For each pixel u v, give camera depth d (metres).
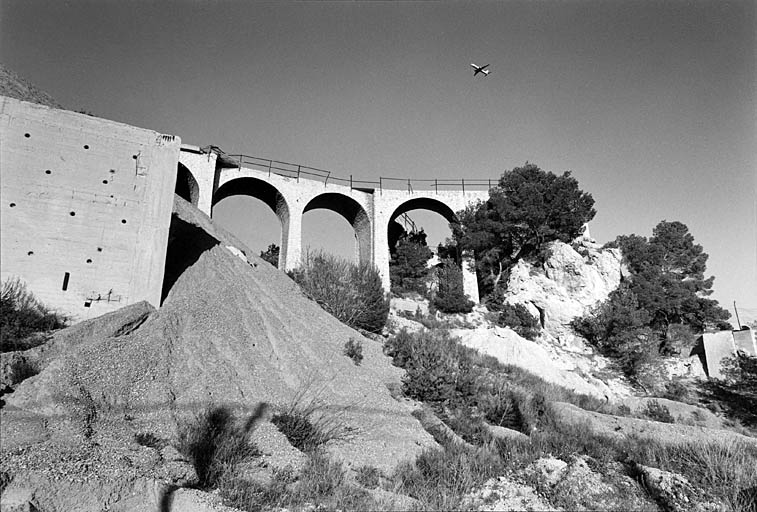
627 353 36.97
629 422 20.12
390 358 21.08
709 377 37.41
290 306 22.58
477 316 40.88
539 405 20.27
